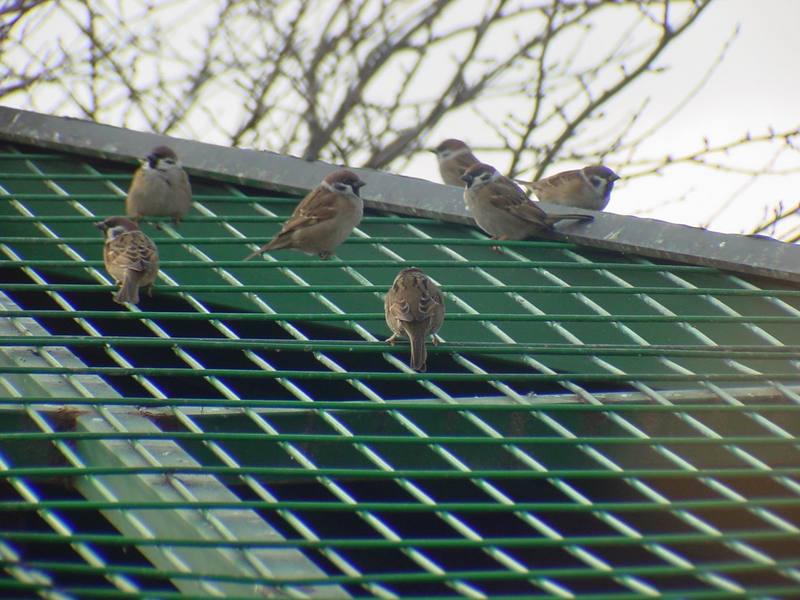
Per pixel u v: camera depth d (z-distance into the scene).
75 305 13.74
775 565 7.62
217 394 12.46
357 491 9.62
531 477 8.62
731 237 13.11
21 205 14.52
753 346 11.12
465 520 9.71
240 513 7.89
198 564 7.48
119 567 7.26
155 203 14.23
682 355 10.88
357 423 9.65
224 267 12.66
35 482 8.69
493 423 9.70
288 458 9.25
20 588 7.00
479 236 14.45
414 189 14.97
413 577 7.25
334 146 26.08
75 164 16.36
